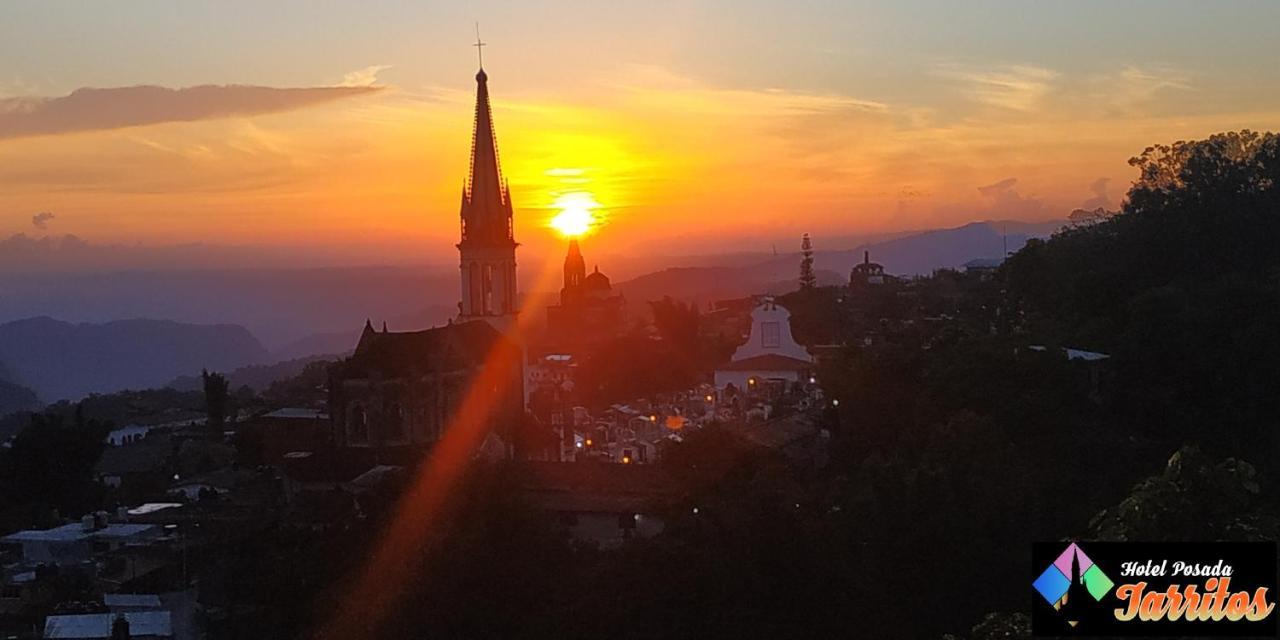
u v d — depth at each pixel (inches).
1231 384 4857.3
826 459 4539.9
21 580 3693.4
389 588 2908.5
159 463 5654.5
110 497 4891.7
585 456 5255.9
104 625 3240.7
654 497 3806.6
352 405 5014.8
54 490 4879.4
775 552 3009.4
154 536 4020.7
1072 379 4603.8
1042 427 4284.0
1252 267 6314.0
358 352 5260.8
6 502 4832.7
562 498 3905.0
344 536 3218.5
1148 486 1498.5
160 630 3186.5
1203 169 6830.7
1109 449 4288.9
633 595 2955.2
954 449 3737.7
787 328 7130.9
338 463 4534.9
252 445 5551.2
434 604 2851.9
